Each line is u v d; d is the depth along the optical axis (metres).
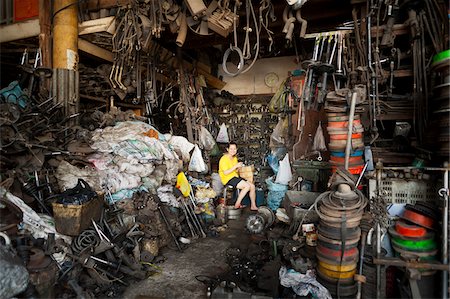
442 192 1.95
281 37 4.75
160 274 2.74
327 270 2.17
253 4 3.64
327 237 2.15
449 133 2.04
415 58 2.64
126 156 3.32
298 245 2.62
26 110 2.83
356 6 3.21
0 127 2.46
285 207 3.59
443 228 1.91
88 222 2.43
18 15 3.80
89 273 2.38
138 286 2.52
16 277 1.70
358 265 2.23
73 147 3.13
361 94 2.50
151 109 5.35
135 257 2.74
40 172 2.73
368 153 2.72
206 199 4.29
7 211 2.11
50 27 3.64
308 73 3.45
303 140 4.07
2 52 4.29
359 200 2.15
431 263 1.92
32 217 2.27
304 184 3.71
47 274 1.96
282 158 5.09
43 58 3.59
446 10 2.50
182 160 4.49
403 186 2.41
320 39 3.40
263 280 2.38
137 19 3.45
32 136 2.77
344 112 2.57
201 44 4.91
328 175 3.48
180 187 3.97
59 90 3.47
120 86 4.20
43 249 2.11
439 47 2.51
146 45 3.62
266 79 6.98
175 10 3.34
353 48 3.22
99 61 4.76
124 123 3.93
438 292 1.98
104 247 2.37
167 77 5.55
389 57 2.90
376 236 2.11
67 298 2.15
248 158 6.45
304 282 2.21
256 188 5.52
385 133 3.16
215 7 3.23
